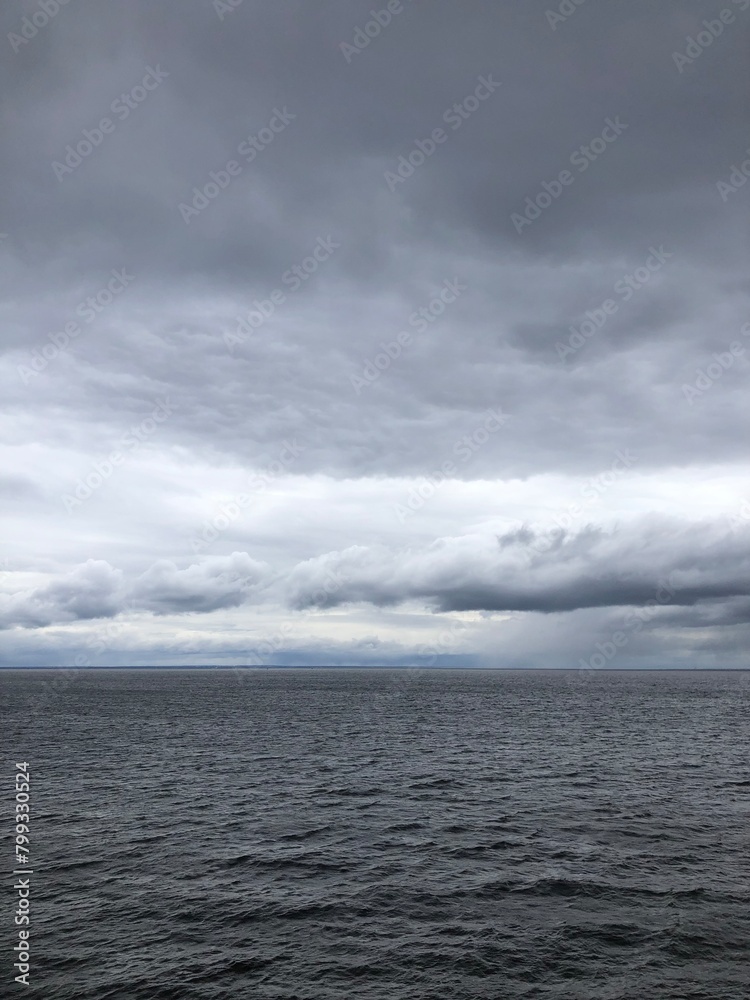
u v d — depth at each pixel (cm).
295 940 2266
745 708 12038
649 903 2562
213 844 3312
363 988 1958
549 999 1894
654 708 11819
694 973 2039
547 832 3512
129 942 2253
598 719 9550
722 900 2594
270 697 15012
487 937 2280
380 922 2406
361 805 4091
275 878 2847
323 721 9125
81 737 7212
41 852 3184
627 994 1917
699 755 6106
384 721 9144
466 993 1928
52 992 1933
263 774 5091
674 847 3253
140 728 8131
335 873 2903
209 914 2478
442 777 4972
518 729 8188
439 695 16088
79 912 2497
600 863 3022
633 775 5066
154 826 3619
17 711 10531
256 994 1922
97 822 3691
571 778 4941
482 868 2959
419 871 2927
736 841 3353
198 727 8300
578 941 2248
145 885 2769
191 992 1931
